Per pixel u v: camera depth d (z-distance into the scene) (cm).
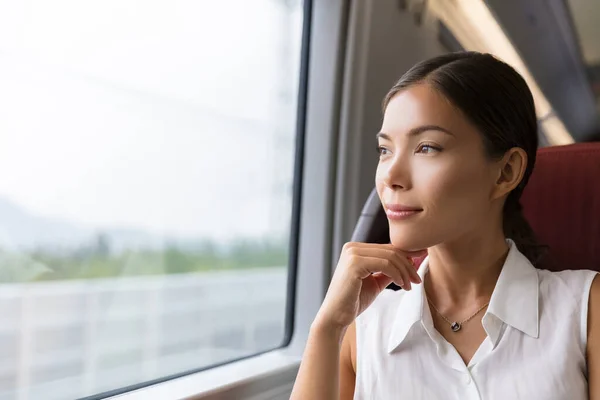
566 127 394
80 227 132
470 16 217
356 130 145
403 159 70
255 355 131
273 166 151
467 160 68
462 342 75
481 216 72
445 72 69
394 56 164
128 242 149
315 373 74
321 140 145
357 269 76
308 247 145
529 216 101
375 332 82
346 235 144
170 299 165
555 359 68
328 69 144
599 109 396
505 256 78
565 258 96
